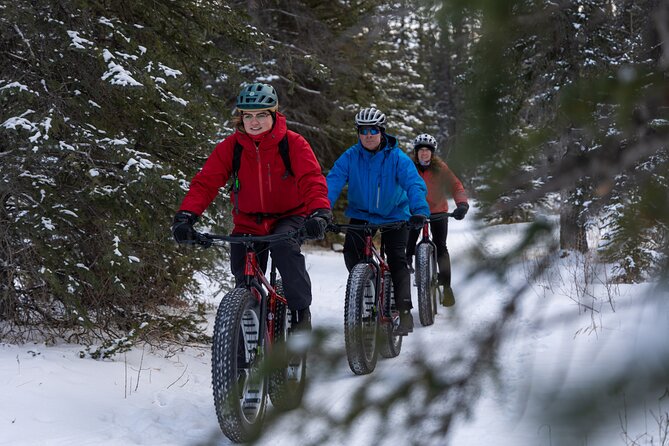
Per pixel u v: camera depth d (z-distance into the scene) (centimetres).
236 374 353
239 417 333
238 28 667
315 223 383
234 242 412
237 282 415
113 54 558
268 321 407
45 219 513
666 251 79
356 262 566
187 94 638
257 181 414
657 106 78
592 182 80
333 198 561
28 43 536
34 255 538
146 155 552
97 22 582
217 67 690
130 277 588
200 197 412
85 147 546
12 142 531
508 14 78
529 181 80
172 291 645
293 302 411
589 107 79
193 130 616
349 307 491
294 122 1379
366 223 574
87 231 559
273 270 422
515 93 79
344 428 103
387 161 562
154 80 575
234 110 1023
